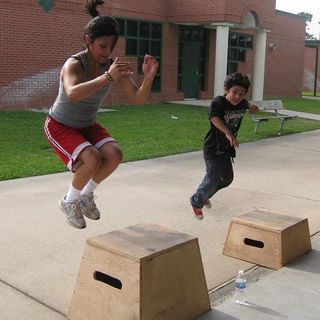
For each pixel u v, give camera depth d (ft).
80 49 58.08
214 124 17.57
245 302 12.96
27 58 53.21
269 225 15.66
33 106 54.39
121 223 19.01
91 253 11.84
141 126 44.52
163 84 70.95
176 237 12.42
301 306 12.83
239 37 83.41
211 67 78.48
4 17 50.57
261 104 46.62
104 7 61.46
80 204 12.89
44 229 18.07
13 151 31.40
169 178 26.61
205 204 19.65
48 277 14.28
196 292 12.22
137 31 66.08
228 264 15.56
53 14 54.90
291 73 99.04
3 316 12.07
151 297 11.09
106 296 11.43
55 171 26.81
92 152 11.93
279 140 41.60
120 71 10.45
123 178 26.25
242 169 29.60
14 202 21.20
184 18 68.28
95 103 12.16
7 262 15.19
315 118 59.62
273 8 73.77
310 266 15.35
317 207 22.00
